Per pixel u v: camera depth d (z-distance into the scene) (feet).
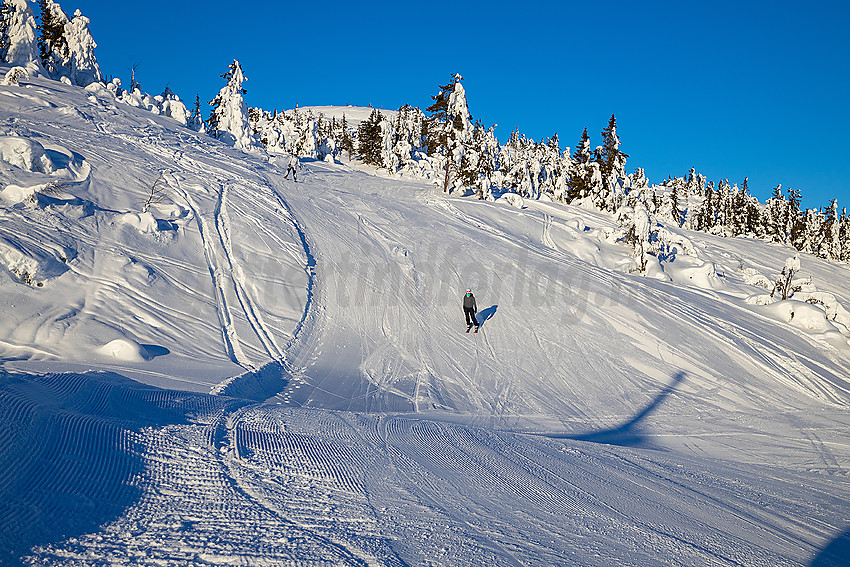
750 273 110.42
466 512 15.89
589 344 58.85
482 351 54.85
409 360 50.98
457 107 161.48
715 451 34.76
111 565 10.23
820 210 235.20
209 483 15.19
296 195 102.73
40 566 9.71
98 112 111.96
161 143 106.63
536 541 14.42
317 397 39.34
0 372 20.59
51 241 50.75
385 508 15.26
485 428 32.50
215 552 11.25
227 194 86.02
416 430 26.32
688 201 375.04
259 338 50.03
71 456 14.60
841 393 55.11
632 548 14.89
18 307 42.11
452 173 149.38
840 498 24.57
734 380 54.60
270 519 13.34
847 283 133.08
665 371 54.44
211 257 62.90
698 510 19.56
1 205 53.47
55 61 139.44
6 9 128.88
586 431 37.88
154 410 21.63
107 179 73.05
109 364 36.40
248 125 156.04
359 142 246.68
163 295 51.52
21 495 11.87
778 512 20.71
